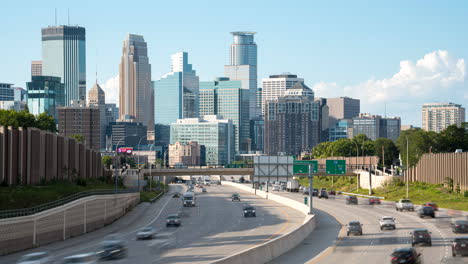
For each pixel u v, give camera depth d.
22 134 93.94
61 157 114.38
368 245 61.53
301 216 109.44
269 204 147.50
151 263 51.94
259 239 72.25
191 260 53.50
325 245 62.72
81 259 48.28
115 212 107.12
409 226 81.00
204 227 92.12
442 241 62.84
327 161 144.88
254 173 104.00
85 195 91.25
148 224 99.00
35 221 69.12
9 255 62.03
